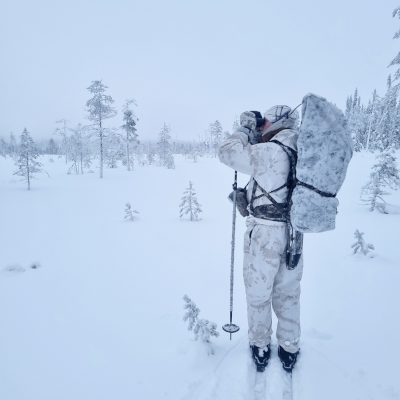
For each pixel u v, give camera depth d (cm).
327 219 181
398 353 237
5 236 917
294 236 203
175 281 497
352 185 1814
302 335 268
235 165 208
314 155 177
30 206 1550
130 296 428
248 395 188
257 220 209
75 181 2961
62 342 287
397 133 3619
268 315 218
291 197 199
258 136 231
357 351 239
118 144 4306
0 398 204
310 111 176
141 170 4409
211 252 712
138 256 680
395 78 1305
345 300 367
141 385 209
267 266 205
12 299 421
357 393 190
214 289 454
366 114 5084
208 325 249
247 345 246
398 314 320
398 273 473
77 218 1231
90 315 358
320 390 191
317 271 500
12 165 4894
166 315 348
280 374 204
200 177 3091
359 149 4759
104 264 617
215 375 210
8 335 306
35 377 229
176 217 1250
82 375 228
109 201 1742
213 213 1343
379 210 1131
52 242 837
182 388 201
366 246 577
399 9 1221
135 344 275
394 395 188
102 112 3478
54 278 523
